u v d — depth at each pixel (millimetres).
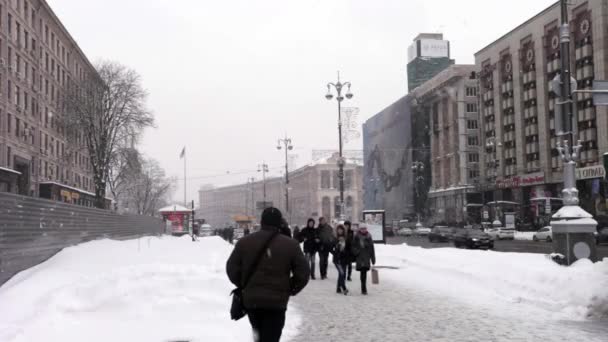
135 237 31391
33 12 62406
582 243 14453
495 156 76688
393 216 102938
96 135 56031
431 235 56438
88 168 86438
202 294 11570
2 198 10453
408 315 10867
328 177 139250
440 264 19438
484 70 79812
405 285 16016
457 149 87812
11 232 10914
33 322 7977
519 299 12188
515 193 70750
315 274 20531
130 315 9469
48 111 67062
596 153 55250
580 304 10617
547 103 65062
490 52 78188
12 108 54906
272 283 5250
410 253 24906
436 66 114125
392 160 103875
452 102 88938
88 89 55531
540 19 65938
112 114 56281
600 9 54938
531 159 68438
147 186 93688
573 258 14461
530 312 10789
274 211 5539
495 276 14594
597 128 55031
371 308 11906
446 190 90250
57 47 71375
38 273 11008
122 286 11117
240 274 5430
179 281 12469
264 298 5191
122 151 60281
